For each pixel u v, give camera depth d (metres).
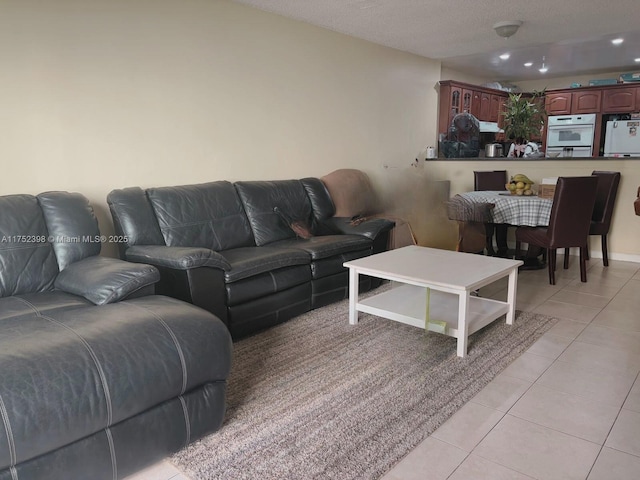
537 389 2.17
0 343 1.49
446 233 2.29
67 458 1.40
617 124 7.03
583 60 6.29
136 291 2.07
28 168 2.71
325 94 4.52
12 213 2.36
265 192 3.69
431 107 6.08
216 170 3.67
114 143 3.06
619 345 2.65
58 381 1.38
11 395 1.30
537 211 3.97
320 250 3.24
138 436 1.56
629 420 1.91
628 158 4.55
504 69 6.95
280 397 2.12
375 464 1.66
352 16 4.05
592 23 4.38
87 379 1.43
